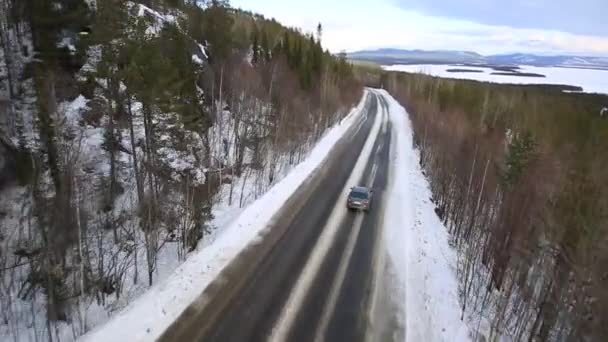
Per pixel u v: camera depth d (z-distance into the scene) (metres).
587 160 28.30
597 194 20.59
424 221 28.55
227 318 15.75
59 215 19.45
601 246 17.14
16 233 20.08
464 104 72.88
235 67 44.88
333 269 20.45
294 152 42.94
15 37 28.70
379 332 15.74
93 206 23.94
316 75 72.25
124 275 19.59
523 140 30.75
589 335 15.79
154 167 24.77
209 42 45.56
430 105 72.56
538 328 18.59
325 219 27.19
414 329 16.05
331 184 35.62
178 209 24.53
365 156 47.22
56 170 20.97
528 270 21.36
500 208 27.77
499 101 71.44
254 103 42.47
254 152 37.41
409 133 63.88
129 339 14.11
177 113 26.08
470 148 39.88
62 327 16.06
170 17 44.47
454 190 32.75
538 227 22.55
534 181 25.94
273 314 16.31
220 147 35.91
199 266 19.52
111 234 22.95
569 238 18.45
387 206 30.84
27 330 15.98
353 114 78.56
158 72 22.78
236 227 24.33
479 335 16.33
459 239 27.12
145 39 22.70
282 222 26.03
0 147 22.14
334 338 15.21
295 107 50.44
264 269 19.84
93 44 23.41
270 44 81.12
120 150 27.17
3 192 21.69
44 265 17.77
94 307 17.27
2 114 23.91
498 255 23.23
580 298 16.62
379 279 19.75
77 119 26.16
